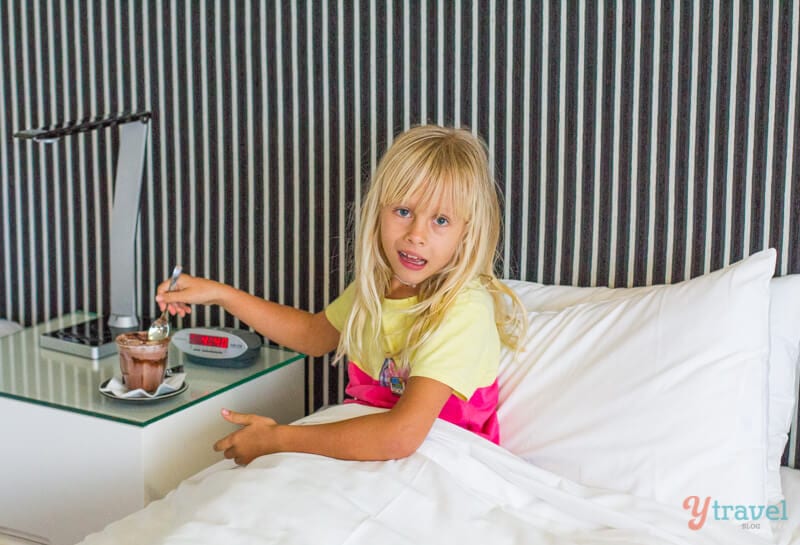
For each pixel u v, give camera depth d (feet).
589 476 3.94
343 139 5.37
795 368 4.33
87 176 6.06
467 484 3.68
